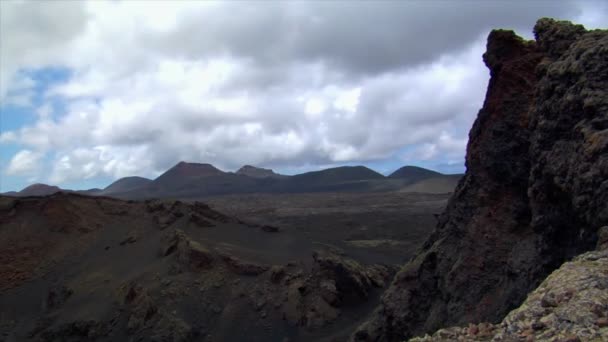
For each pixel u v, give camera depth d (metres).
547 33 25.14
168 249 65.88
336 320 53.97
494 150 26.47
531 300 12.05
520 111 25.62
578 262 13.03
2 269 69.62
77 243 75.62
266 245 72.69
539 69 24.09
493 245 25.69
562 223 20.31
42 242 74.88
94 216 80.94
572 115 19.84
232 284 58.81
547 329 10.35
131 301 56.38
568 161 19.16
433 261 29.86
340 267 58.44
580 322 10.02
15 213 79.25
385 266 68.69
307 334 51.97
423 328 27.70
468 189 28.78
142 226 77.19
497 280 24.80
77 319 55.38
